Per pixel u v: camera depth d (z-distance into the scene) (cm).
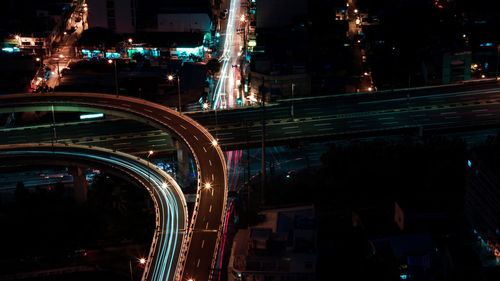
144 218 17038
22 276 15025
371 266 13125
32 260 15588
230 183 18875
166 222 14812
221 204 15025
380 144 18762
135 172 17338
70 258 15612
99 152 18525
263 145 17062
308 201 16975
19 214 16950
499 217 12912
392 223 14912
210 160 17238
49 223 16512
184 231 14388
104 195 17488
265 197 17012
